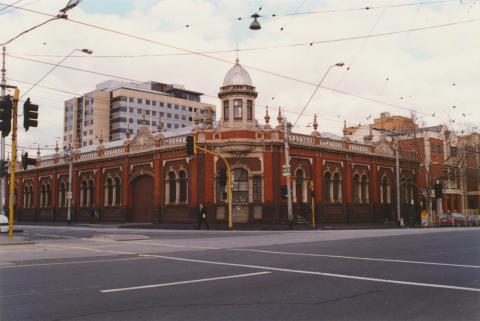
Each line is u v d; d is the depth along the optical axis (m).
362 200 51.69
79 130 134.62
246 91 43.16
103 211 53.19
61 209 60.47
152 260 14.30
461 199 69.50
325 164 47.41
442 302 8.05
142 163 48.88
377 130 66.88
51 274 11.34
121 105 128.62
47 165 63.53
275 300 8.23
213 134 43.06
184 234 29.89
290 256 15.03
